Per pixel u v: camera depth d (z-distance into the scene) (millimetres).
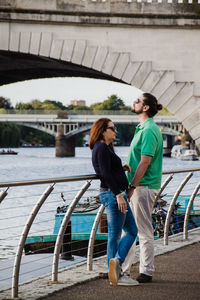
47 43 20203
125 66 20156
